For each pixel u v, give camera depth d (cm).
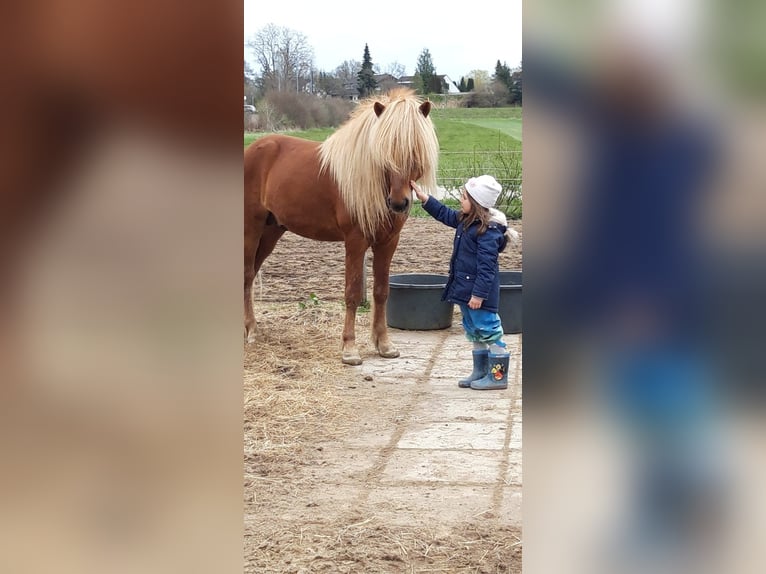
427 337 612
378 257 538
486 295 457
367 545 279
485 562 265
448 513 307
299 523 299
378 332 552
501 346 477
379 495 327
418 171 479
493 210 466
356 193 504
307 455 376
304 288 742
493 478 345
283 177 545
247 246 575
